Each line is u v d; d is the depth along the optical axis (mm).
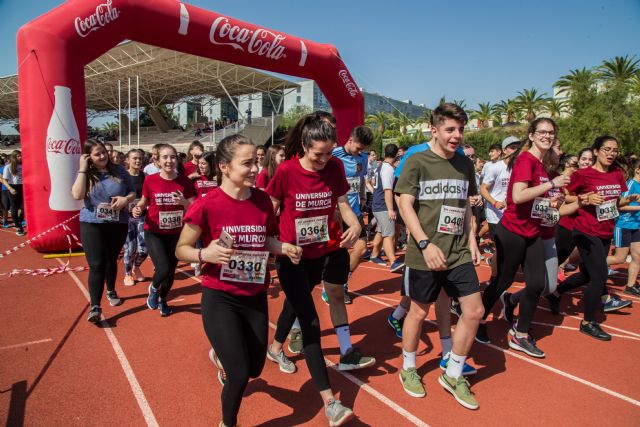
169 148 4531
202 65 24578
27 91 7242
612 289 6152
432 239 2977
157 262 4480
